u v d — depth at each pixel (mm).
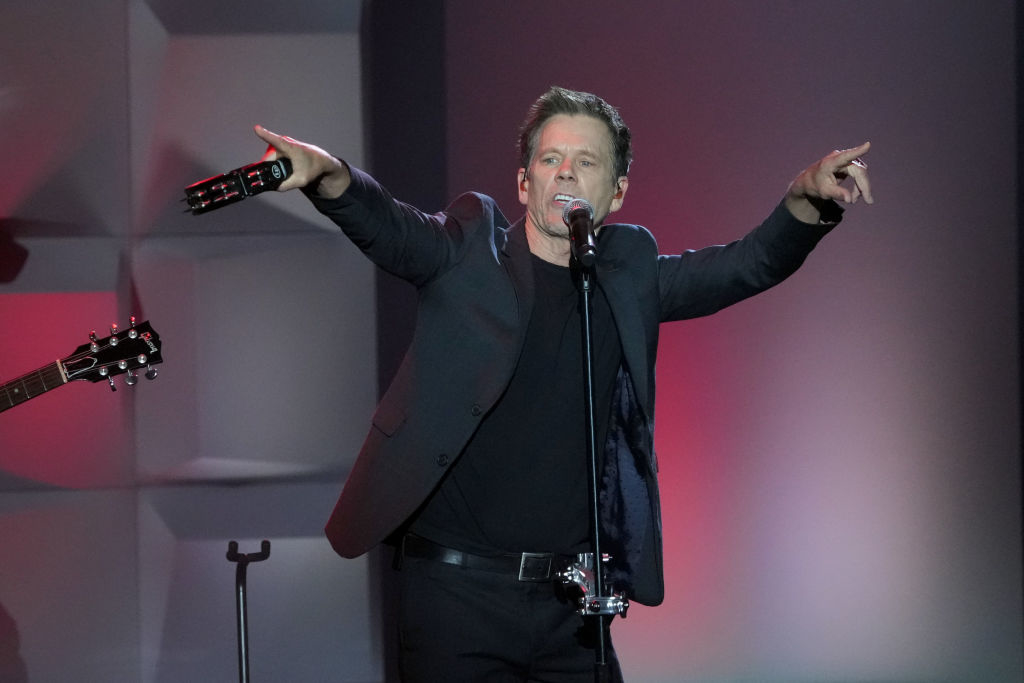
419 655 6840
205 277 12516
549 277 7004
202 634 12438
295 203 12594
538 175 6945
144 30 12430
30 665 12289
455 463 6844
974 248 12828
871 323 12867
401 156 12516
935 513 12828
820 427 12875
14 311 12359
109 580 12398
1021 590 12773
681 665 12766
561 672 7102
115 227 12445
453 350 6695
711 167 12766
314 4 12508
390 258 6453
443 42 12570
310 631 12500
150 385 12453
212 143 12484
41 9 12367
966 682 12742
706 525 12836
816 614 12789
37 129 12375
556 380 6914
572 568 6684
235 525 12508
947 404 12859
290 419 12539
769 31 12750
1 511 12320
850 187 12812
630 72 12695
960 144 12773
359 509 6836
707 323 12898
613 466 7125
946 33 12742
